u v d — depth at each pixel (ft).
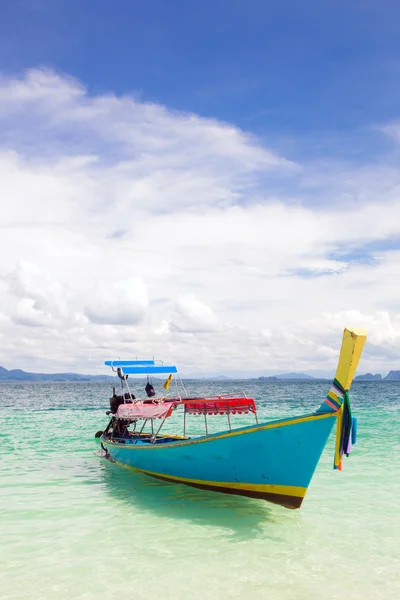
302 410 129.70
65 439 75.87
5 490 42.06
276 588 23.50
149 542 29.48
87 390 370.94
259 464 34.09
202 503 37.60
